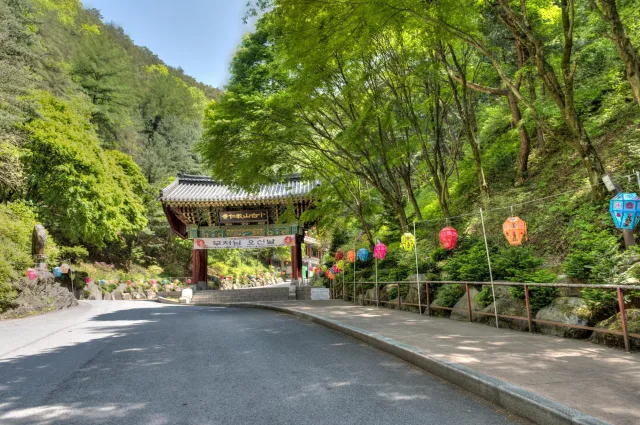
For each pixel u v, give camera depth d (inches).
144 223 1328.7
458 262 372.2
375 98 476.7
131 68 2413.9
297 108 513.0
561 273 300.8
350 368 209.3
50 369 217.8
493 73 568.7
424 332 284.0
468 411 142.9
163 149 1977.1
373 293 562.9
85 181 1009.5
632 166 387.9
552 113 520.4
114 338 328.5
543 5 506.6
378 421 134.5
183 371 208.1
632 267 237.1
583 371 165.9
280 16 364.5
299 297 969.5
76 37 2266.2
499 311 296.4
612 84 561.0
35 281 661.3
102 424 136.1
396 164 577.6
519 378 158.4
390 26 359.6
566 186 465.7
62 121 1085.8
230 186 589.0
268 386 177.6
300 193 965.8
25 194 994.1
